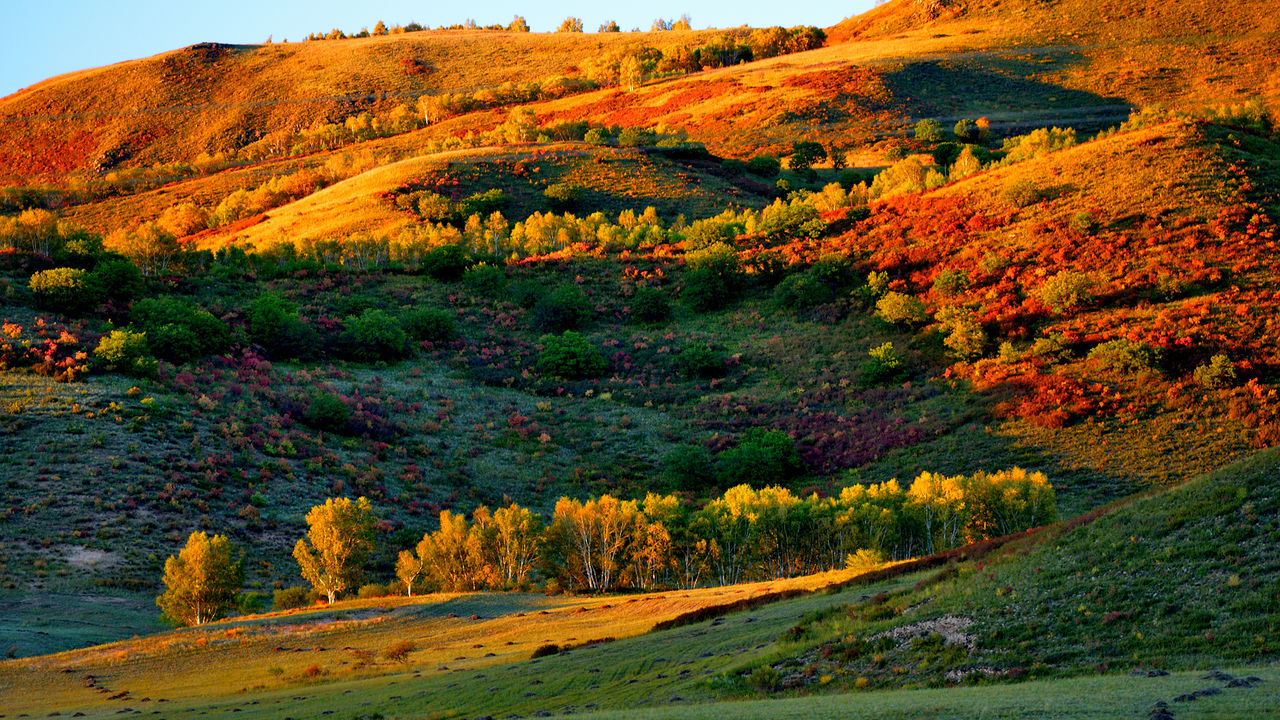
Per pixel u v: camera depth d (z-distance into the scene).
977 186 120.88
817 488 74.94
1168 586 24.03
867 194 137.12
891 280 106.88
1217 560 24.27
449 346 108.12
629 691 27.94
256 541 66.12
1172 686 17.78
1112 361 77.69
